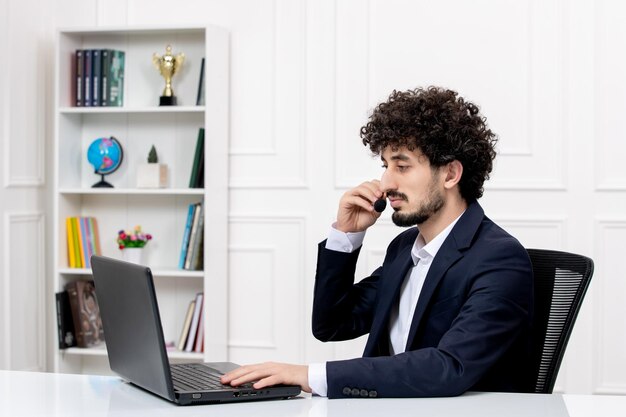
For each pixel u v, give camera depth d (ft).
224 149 14.23
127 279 5.71
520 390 6.49
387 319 6.92
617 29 13.28
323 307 7.31
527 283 6.25
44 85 14.85
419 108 6.49
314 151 14.16
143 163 14.55
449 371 5.69
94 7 14.87
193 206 14.07
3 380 6.31
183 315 14.75
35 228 14.65
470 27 13.66
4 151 13.71
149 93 14.73
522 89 13.52
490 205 13.61
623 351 13.32
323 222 14.16
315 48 14.11
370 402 5.54
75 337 14.34
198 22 14.51
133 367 5.91
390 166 6.56
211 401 5.54
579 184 13.39
